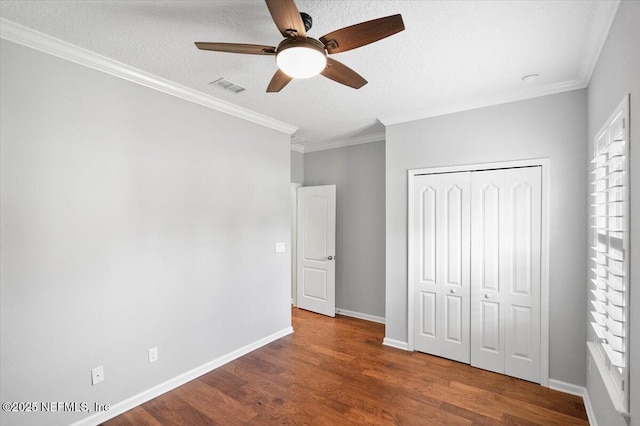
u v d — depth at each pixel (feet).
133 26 6.09
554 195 8.74
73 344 6.85
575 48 6.77
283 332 12.59
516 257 9.29
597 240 6.97
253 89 9.10
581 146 8.38
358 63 7.48
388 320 11.71
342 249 15.65
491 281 9.68
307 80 8.46
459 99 9.75
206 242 9.71
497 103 9.57
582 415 7.52
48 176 6.53
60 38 6.46
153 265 8.34
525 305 9.14
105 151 7.43
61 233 6.69
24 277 6.20
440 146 10.60
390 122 11.56
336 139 15.10
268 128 12.02
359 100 9.89
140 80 8.06
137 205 8.02
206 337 9.67
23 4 5.40
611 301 5.20
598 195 6.84
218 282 10.07
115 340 7.55
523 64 7.51
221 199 10.19
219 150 10.15
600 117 6.60
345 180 15.56
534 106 9.03
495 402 8.05
